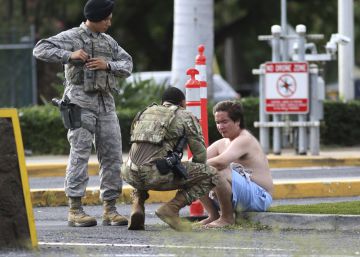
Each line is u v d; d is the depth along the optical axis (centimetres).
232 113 2634
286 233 2477
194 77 2778
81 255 2062
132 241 2316
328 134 5341
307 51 5388
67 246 2228
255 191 2608
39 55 2625
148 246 2219
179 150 2467
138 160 2464
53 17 9006
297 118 4809
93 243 2280
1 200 2112
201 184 2497
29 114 5212
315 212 2642
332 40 4956
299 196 3438
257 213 2617
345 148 5300
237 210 2617
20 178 2127
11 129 2114
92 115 2659
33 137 5212
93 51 2658
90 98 2652
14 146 2117
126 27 10656
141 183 2469
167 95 2534
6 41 7631
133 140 2483
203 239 2302
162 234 2409
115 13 10425
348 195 3475
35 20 8850
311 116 4700
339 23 5634
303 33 4719
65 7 9331
